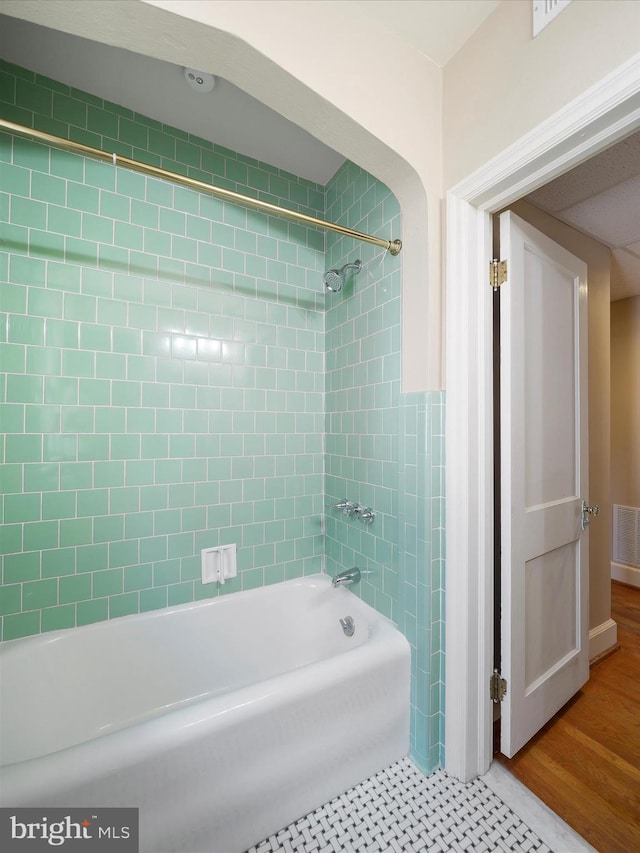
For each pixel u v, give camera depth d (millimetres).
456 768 1269
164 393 1637
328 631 1785
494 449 1417
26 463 1398
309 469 1998
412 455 1348
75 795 844
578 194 1616
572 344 1615
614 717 1587
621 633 2270
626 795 1232
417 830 1114
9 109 1355
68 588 1471
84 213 1474
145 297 1593
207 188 1150
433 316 1281
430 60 1267
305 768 1143
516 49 1042
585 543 1695
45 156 1407
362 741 1257
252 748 1050
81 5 822
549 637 1508
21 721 1303
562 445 1554
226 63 979
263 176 1857
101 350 1512
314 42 1030
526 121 1017
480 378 1265
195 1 866
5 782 806
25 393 1393
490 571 1300
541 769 1328
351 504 1762
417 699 1322
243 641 1746
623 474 3029
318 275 2020
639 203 1678
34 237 1395
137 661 1540
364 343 1688
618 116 851
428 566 1277
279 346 1907
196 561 1714
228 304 1776
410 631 1355
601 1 851
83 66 1362
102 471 1521
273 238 1888
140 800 908
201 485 1725
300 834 1102
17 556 1392
